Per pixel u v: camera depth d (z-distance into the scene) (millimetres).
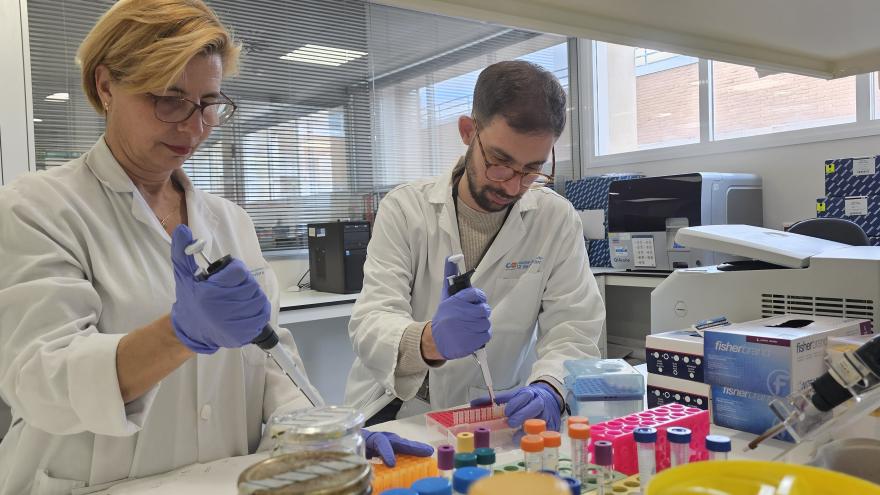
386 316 1283
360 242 3006
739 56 1223
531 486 463
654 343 1085
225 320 799
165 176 1107
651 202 3053
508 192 1295
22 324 856
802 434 708
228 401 1134
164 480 894
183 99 933
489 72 1206
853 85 2984
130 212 1060
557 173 4461
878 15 1020
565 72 4492
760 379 937
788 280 1124
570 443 799
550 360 1322
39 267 891
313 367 3299
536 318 1561
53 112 2705
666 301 1309
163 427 1048
